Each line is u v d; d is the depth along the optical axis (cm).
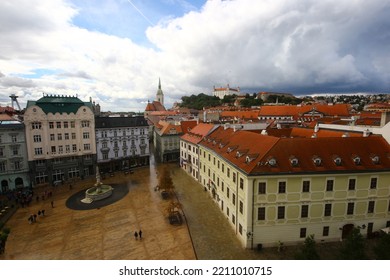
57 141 6638
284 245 3450
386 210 3506
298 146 3553
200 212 4700
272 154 3441
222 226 4150
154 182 6688
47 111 6488
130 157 8112
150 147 12150
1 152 5894
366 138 3738
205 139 6262
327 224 3444
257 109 16938
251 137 4406
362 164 3394
